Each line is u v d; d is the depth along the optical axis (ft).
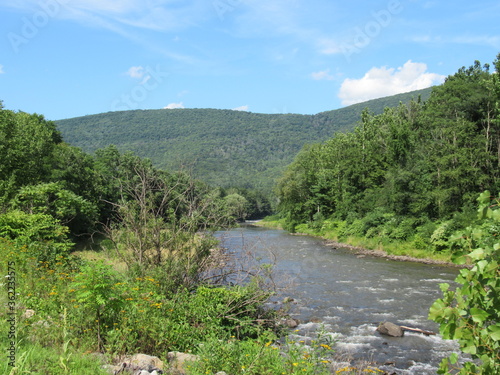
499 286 10.54
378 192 170.81
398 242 131.54
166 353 27.25
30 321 26.20
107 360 23.86
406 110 214.07
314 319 54.49
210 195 48.08
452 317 11.07
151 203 46.62
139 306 29.84
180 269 43.62
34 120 149.89
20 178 103.19
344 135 223.51
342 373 32.07
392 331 49.11
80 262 44.93
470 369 11.07
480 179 129.29
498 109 130.62
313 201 217.15
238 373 25.44
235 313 41.93
